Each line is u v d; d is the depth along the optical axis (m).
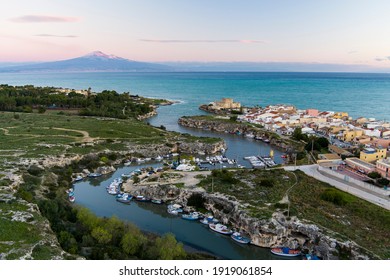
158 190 121.25
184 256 78.69
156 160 174.38
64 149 163.00
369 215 98.69
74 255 64.69
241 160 180.62
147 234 93.44
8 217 75.31
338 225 92.25
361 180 127.31
